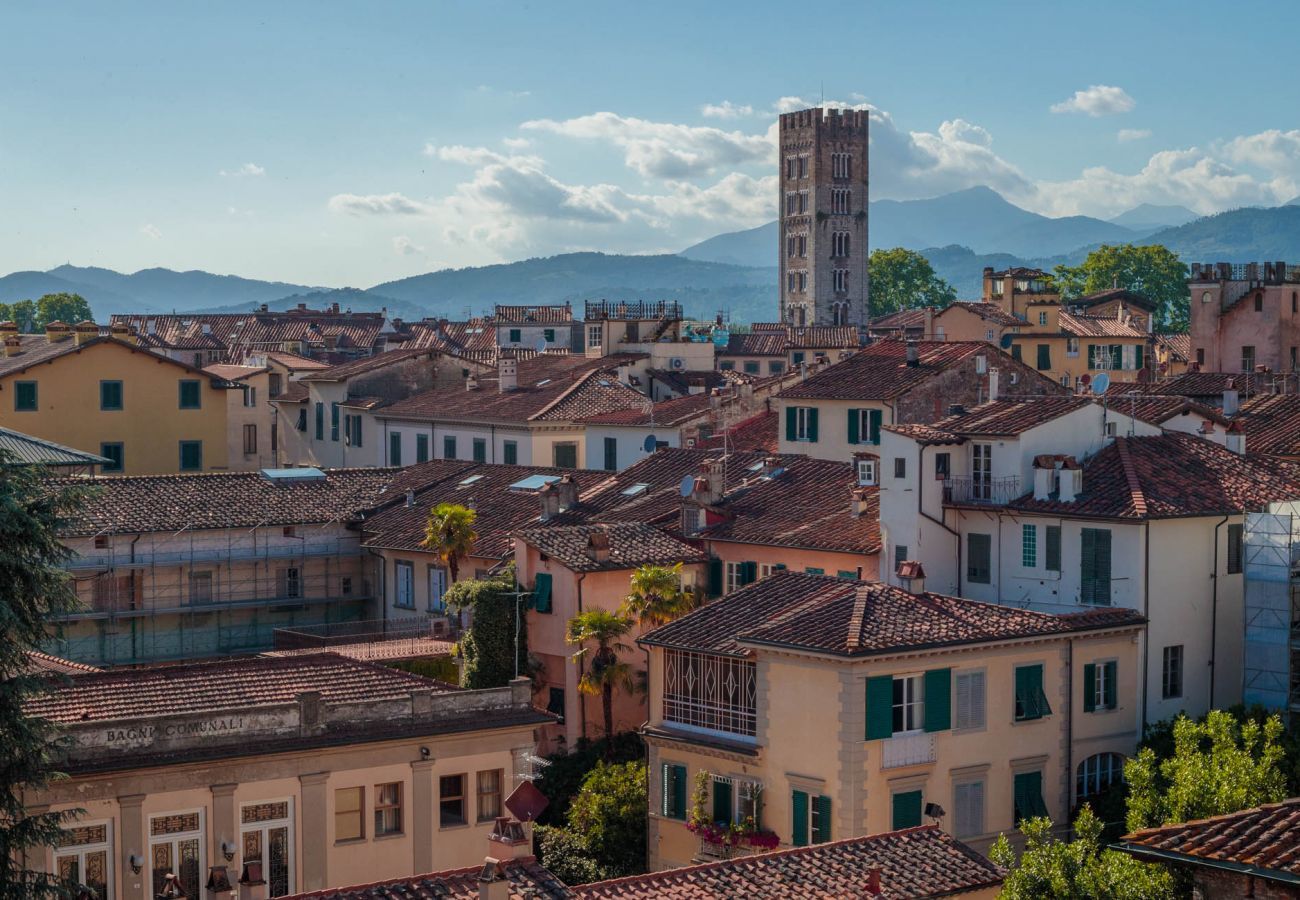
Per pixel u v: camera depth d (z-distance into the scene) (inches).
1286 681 2546.8
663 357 5044.3
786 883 1732.3
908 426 2839.6
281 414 5329.7
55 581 1930.4
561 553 2888.8
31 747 1829.5
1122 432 2992.1
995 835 2342.5
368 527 3599.9
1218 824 1290.6
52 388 4510.3
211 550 3484.3
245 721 2038.6
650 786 2466.8
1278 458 3189.0
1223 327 5196.9
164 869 1985.7
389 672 2327.8
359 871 2100.1
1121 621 2501.2
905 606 2341.3
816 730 2242.9
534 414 4360.2
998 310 6176.2
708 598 3006.9
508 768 2209.6
